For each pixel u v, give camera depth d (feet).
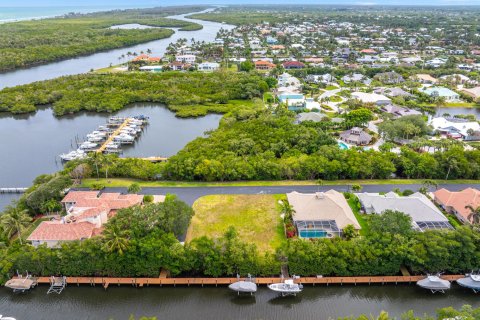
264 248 257.75
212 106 639.35
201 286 234.38
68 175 340.59
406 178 369.71
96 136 490.90
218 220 289.94
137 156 442.50
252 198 323.98
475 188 345.92
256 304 225.35
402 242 236.43
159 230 244.42
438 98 618.03
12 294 229.86
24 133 523.70
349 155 369.91
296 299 229.25
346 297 232.12
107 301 226.79
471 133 469.16
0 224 257.14
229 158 370.94
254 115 547.49
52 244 249.96
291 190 339.57
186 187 345.92
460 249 233.35
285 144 407.03
